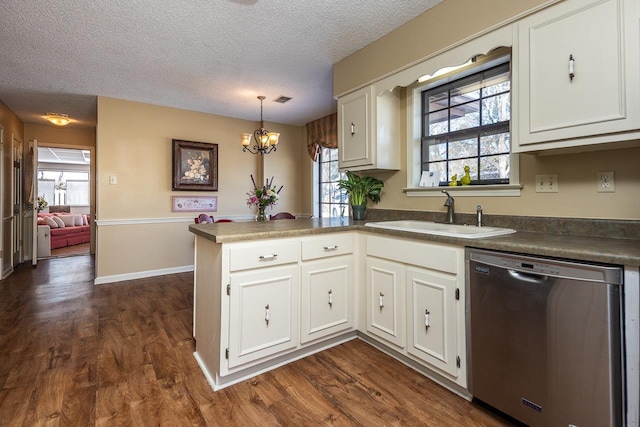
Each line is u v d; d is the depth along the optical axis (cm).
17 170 504
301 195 570
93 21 232
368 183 288
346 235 228
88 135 594
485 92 232
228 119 503
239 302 181
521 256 138
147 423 150
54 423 149
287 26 239
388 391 176
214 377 184
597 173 166
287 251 199
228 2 211
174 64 307
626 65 132
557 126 152
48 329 258
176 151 452
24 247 544
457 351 167
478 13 187
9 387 177
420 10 219
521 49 166
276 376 190
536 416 135
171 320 280
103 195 408
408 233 191
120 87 371
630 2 131
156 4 212
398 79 239
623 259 112
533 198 191
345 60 289
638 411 112
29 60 296
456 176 238
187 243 471
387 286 209
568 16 148
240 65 310
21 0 206
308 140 544
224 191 500
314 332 213
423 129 271
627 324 114
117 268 419
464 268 164
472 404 164
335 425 150
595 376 119
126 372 195
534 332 135
